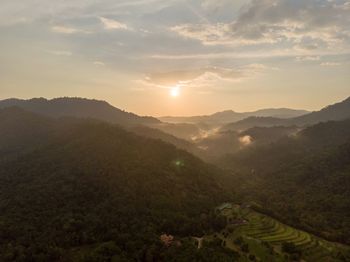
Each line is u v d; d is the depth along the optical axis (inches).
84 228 6722.4
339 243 7283.5
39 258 5826.8
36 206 7662.4
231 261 5644.7
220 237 6993.1
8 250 6053.2
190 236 6835.6
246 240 6786.4
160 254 5841.5
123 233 6486.2
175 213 7519.7
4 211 7632.9
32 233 6624.0
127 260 5644.7
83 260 5615.2
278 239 7096.5
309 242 7022.6
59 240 6378.0
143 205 7608.3
